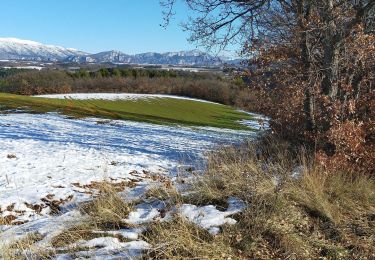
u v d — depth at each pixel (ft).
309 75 38.22
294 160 32.37
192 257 17.11
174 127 89.15
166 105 165.89
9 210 24.08
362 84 37.73
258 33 43.09
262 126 43.55
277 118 40.75
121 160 42.09
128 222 20.49
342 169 30.42
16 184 29.48
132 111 126.31
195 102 193.88
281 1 42.80
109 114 105.09
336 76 37.83
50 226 19.99
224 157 32.96
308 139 38.11
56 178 32.09
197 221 20.10
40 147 46.60
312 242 19.83
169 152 49.88
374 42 34.40
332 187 26.45
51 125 70.33
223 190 24.30
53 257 16.76
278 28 43.47
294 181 25.72
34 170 34.45
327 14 38.22
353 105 32.83
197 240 18.42
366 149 32.89
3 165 35.45
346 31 37.19
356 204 25.27
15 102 109.91
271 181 24.49
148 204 23.41
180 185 26.63
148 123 92.99
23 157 39.65
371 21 40.98
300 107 39.50
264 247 18.83
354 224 22.34
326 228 21.50
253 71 40.57
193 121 116.06
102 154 44.93
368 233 21.44
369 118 33.96
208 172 27.78
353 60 37.19
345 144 31.81
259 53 39.63
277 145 37.35
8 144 46.91
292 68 40.86
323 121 37.29
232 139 67.72
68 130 65.51
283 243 19.03
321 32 39.70
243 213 20.95
